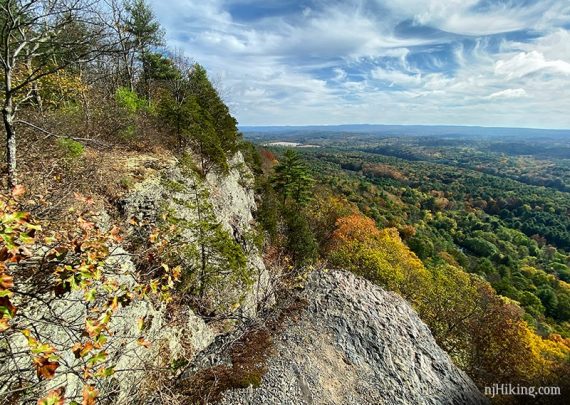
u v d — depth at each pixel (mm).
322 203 51438
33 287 3852
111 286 3895
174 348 7945
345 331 10539
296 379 8312
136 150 15281
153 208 11008
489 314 20984
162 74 26266
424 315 21750
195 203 11617
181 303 9766
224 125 26953
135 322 6828
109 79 19266
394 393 9188
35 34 6578
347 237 38406
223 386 7523
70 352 4910
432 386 10133
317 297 11906
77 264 3664
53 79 11109
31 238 2775
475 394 11336
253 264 15453
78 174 9883
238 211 22531
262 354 8875
